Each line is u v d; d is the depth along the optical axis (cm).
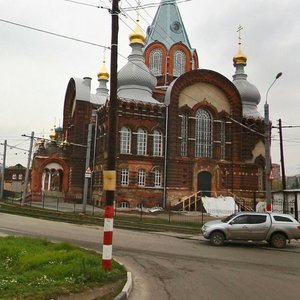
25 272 1045
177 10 5831
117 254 1567
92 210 3834
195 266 1363
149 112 4391
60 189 5347
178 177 4362
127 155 4222
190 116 4562
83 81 5434
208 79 4662
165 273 1230
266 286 1076
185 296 955
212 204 4144
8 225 2489
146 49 5656
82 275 1009
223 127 4738
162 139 4409
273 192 3628
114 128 1202
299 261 1550
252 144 4862
